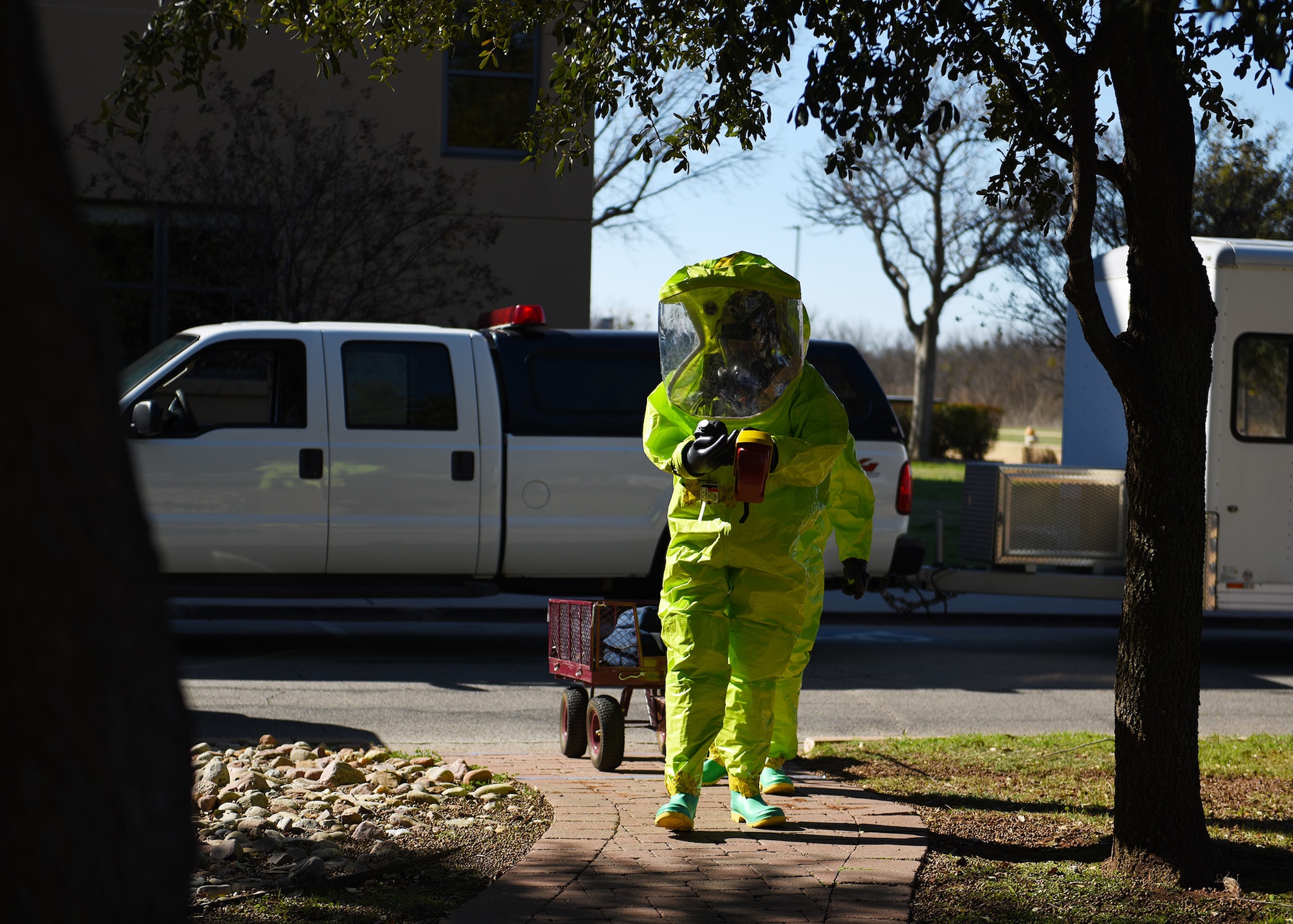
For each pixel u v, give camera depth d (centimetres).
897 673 1600
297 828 746
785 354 783
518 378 1537
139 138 909
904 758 1052
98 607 234
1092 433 1791
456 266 2569
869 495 875
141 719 242
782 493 768
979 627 2094
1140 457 723
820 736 1216
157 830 245
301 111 2500
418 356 1509
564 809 817
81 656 231
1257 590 1605
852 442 869
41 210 229
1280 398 1611
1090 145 677
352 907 619
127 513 243
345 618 1814
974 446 7275
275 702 1293
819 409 787
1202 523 722
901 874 691
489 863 703
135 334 2458
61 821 228
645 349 1577
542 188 2684
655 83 985
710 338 782
